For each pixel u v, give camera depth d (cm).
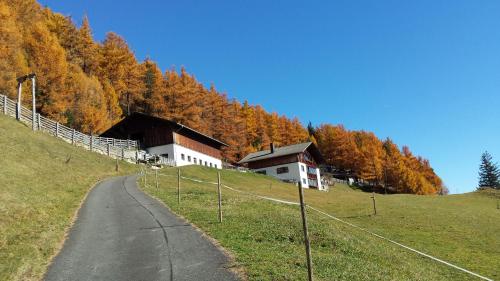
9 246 1496
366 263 1594
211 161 8519
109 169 4494
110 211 2252
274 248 1494
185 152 7569
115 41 10138
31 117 4603
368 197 5866
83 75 7900
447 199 6316
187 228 1775
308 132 16262
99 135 7588
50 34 7419
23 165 2972
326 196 5791
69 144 4706
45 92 6462
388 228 3453
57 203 2334
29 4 8156
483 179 15575
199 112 9869
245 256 1330
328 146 12962
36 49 6462
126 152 5859
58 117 6494
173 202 2519
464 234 3322
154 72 10712
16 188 2369
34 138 3947
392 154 14188
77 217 2105
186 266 1272
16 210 1953
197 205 2427
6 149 3173
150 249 1481
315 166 10012
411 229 3447
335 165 12756
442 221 3834
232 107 11669
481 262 2427
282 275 1144
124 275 1229
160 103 9562
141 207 2359
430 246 2819
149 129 7438
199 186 3966
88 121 7325
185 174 5366
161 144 7319
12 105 4450
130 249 1496
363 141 15225
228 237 1609
